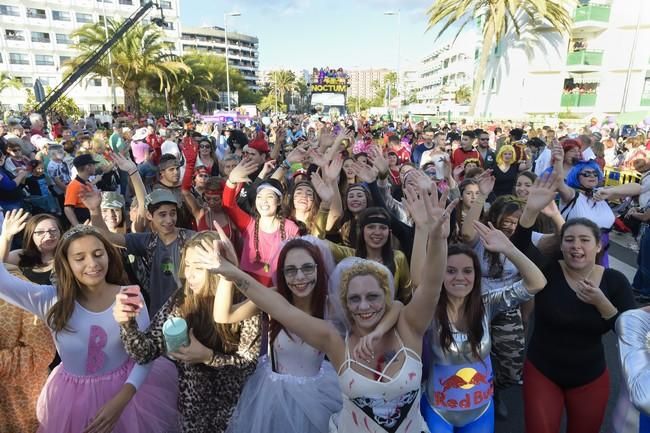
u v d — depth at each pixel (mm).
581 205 4441
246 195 5316
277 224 3844
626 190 4094
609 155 13305
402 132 18906
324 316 2482
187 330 2189
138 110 42875
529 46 29219
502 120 25375
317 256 2494
